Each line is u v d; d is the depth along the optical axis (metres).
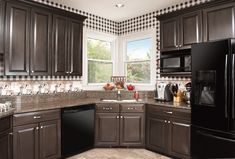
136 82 4.48
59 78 3.63
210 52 2.49
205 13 2.95
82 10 3.94
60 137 2.93
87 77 4.18
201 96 2.65
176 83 3.64
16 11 2.72
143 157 3.15
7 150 2.30
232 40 2.31
